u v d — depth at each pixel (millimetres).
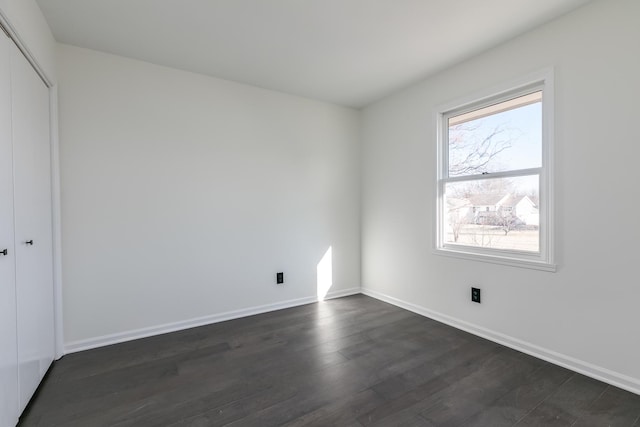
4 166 1493
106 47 2428
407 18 2104
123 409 1701
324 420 1604
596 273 1962
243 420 1610
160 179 2734
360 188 3998
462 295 2789
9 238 1530
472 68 2650
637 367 1810
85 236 2434
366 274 3951
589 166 1976
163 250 2758
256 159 3232
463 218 2830
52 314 2201
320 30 2240
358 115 3961
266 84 3178
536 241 2305
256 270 3246
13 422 1535
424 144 3115
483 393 1826
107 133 2510
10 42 1573
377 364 2172
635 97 1791
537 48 2211
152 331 2705
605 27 1893
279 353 2350
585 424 1559
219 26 2174
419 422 1583
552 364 2152
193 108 2883
